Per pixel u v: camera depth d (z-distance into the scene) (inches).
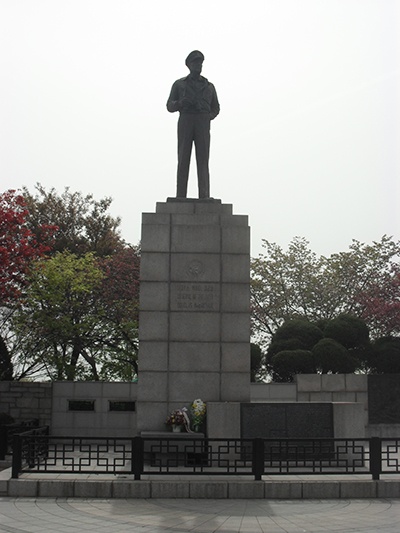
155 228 534.6
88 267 946.7
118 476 421.4
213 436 480.7
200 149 573.3
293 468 464.8
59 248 1184.2
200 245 534.6
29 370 920.3
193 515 351.3
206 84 583.5
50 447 638.5
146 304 526.3
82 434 714.8
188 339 524.4
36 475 423.5
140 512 358.6
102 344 973.2
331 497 405.1
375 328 1000.2
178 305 527.2
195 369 521.7
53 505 377.1
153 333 523.5
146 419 514.9
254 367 810.2
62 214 1259.2
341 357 752.3
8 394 722.2
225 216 541.3
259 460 412.2
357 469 465.7
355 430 486.0
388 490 409.1
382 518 345.1
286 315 1125.1
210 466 431.5
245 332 527.8
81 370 977.5
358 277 1133.7
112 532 309.7
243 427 482.6
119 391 721.0
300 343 789.2
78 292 922.7
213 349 524.1
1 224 746.2
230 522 333.7
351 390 730.2
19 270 764.0
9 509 365.7
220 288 531.2
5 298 776.3
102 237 1269.7
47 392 722.2
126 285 965.2
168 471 414.6
